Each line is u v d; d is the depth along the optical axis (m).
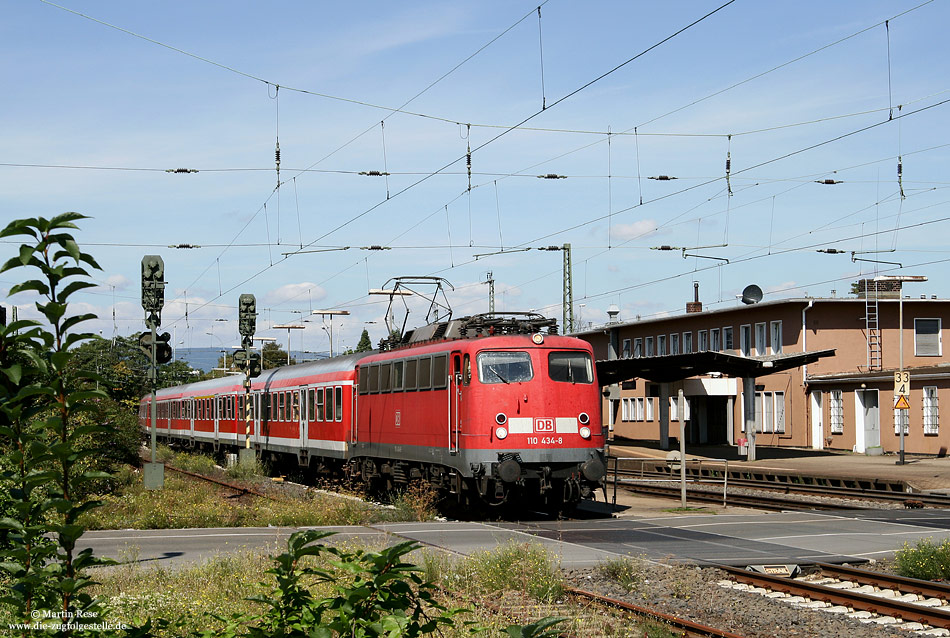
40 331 3.92
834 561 14.22
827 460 39.94
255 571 12.11
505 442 19.95
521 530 17.92
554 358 20.58
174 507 20.81
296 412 33.12
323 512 19.88
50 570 4.14
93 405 4.05
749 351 52.72
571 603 11.09
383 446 24.98
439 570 12.56
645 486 28.41
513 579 12.04
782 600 11.84
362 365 27.03
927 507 23.41
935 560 13.63
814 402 48.28
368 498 25.88
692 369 43.41
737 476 35.19
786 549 15.38
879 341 49.34
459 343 20.98
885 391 43.47
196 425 48.78
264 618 4.83
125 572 12.40
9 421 4.06
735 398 53.91
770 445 50.72
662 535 17.16
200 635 5.18
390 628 4.16
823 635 9.92
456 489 20.98
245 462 33.12
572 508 22.17
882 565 14.18
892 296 49.94
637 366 42.84
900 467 35.53
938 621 10.47
